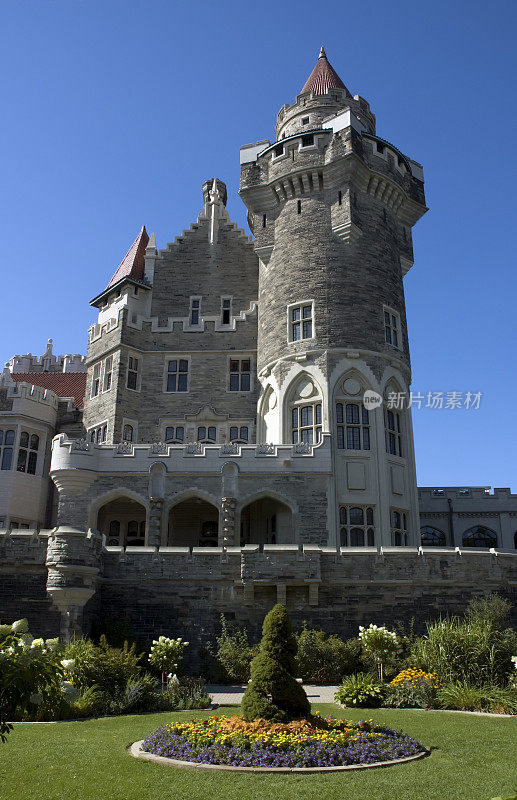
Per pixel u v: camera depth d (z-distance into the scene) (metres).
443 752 12.41
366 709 17.31
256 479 29.34
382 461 31.30
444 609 23.94
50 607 22.88
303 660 21.47
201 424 36.28
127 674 18.11
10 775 10.47
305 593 23.64
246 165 37.97
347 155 34.53
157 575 23.95
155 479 29.47
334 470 30.64
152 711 17.00
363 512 30.45
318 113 38.69
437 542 40.88
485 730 14.35
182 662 23.03
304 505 29.00
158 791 9.79
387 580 23.92
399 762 11.62
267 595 23.80
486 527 40.88
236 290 39.25
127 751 12.19
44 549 23.34
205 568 23.98
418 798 9.62
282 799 9.49
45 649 9.79
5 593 23.12
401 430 33.47
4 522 35.66
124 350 36.94
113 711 16.58
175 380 37.19
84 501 29.42
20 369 50.69
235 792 9.77
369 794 9.78
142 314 38.78
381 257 35.47
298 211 35.84
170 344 37.66
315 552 23.80
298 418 32.62
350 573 24.00
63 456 29.59
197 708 17.30
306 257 34.72
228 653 22.02
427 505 41.34
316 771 10.98
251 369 37.06
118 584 24.02
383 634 20.72
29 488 36.94
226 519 28.70
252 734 12.27
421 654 20.12
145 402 36.75
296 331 33.91
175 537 33.00
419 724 15.06
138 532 32.94
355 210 34.97
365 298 33.94
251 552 23.83
